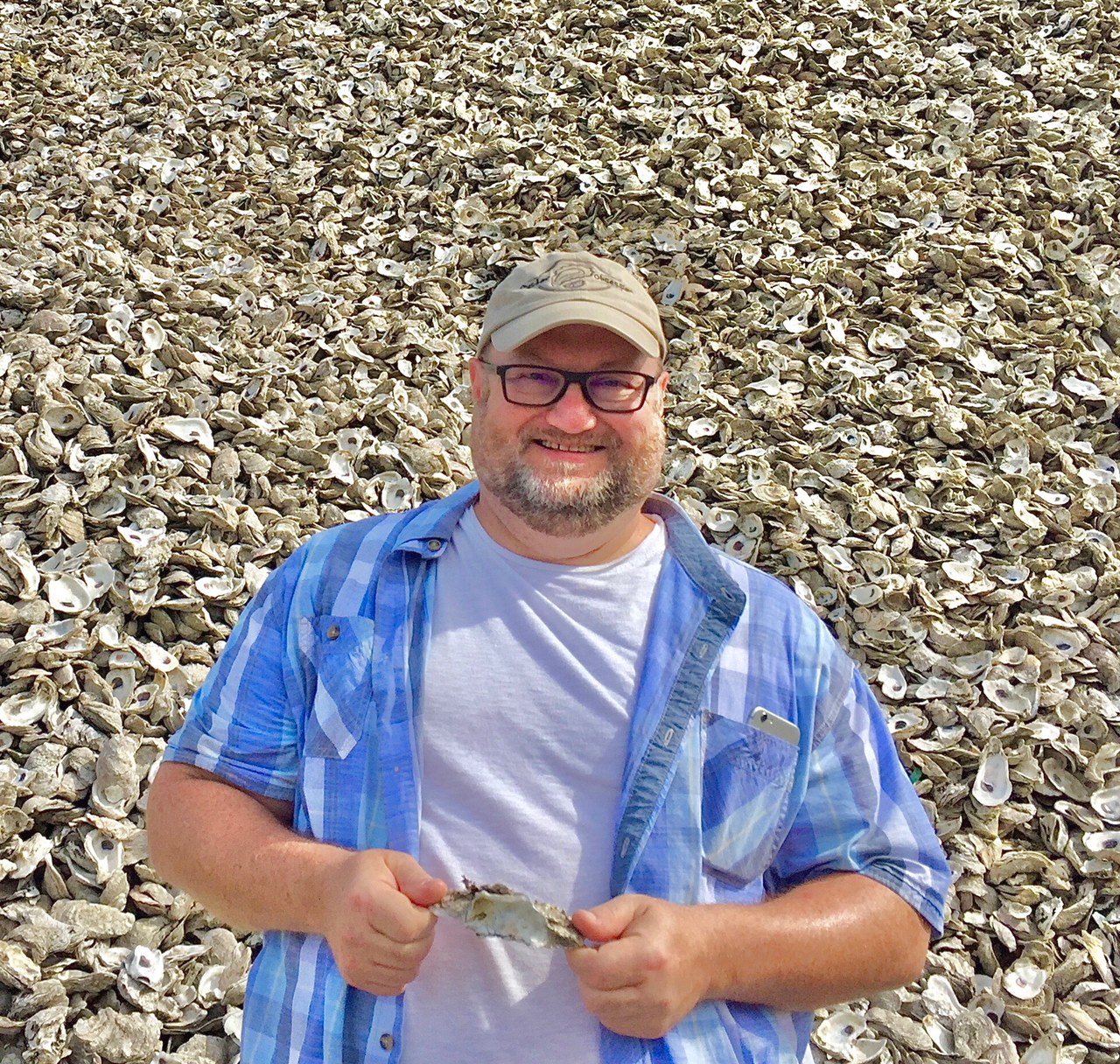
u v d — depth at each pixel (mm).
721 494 3943
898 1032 2570
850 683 1802
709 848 1659
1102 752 3127
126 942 2564
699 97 6258
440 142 6094
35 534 3422
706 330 4785
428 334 4797
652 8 7043
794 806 1713
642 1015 1439
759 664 1731
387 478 3982
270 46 7062
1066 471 4035
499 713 1669
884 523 3850
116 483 3619
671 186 5645
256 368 4383
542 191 5699
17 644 3020
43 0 7801
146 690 3068
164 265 5094
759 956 1539
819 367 4539
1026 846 2982
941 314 4762
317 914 1530
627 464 1714
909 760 3113
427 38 7168
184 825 1680
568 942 1438
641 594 1769
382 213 5746
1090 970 2695
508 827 1638
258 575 3465
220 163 6082
